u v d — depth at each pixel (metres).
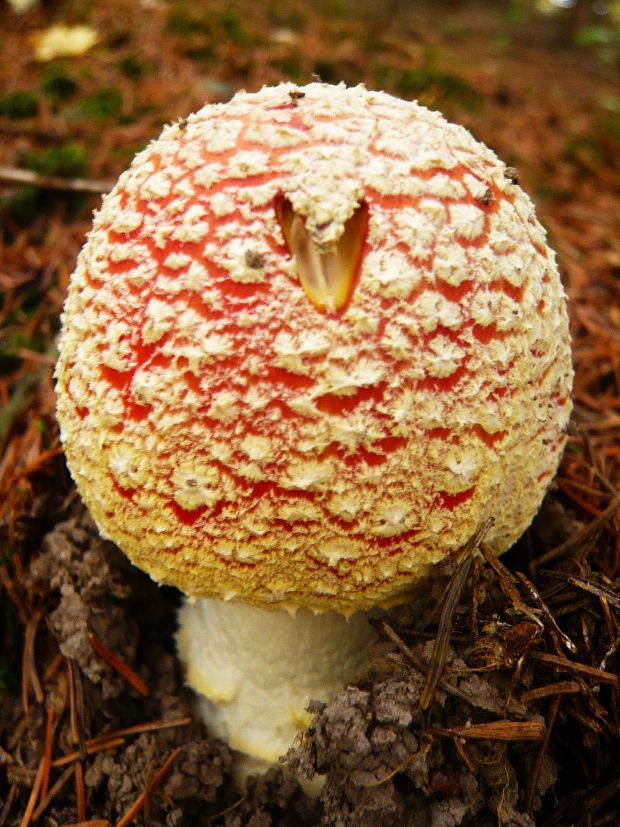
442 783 0.07
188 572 0.07
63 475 0.11
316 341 0.06
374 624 0.08
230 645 0.09
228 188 0.07
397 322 0.06
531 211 0.08
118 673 0.09
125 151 0.18
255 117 0.07
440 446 0.07
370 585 0.07
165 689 0.09
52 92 0.20
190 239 0.06
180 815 0.08
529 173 0.20
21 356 0.13
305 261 0.07
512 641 0.07
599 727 0.07
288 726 0.09
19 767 0.09
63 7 0.25
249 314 0.06
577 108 0.26
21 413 0.12
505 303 0.07
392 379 0.06
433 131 0.07
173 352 0.06
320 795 0.08
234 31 0.24
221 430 0.06
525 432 0.07
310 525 0.07
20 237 0.16
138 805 0.08
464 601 0.08
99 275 0.07
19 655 0.10
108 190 0.16
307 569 0.07
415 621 0.08
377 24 0.30
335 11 0.31
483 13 0.47
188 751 0.09
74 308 0.07
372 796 0.07
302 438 0.06
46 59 0.22
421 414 0.06
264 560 0.07
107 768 0.09
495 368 0.07
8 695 0.09
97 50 0.22
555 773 0.08
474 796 0.07
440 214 0.07
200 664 0.09
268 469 0.06
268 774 0.09
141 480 0.07
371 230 0.06
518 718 0.07
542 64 0.37
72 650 0.09
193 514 0.07
